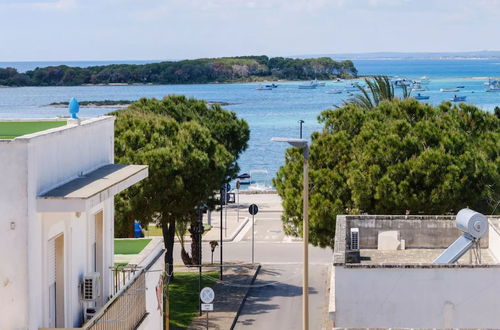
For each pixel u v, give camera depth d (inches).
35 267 682.2
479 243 997.8
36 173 681.6
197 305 1704.0
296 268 2079.2
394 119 1913.1
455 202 1715.1
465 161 1732.3
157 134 1824.6
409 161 1727.4
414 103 1948.8
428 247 1143.0
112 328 829.2
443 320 848.9
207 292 1450.5
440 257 932.6
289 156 1873.8
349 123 1914.4
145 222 1791.3
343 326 852.6
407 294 850.1
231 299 1755.7
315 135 1900.8
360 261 1055.0
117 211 1737.2
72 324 799.7
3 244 665.0
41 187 695.1
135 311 952.3
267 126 6919.3
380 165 1745.8
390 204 1707.7
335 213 1717.5
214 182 1850.4
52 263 756.6
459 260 1037.2
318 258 2201.0
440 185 1705.2
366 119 1913.1
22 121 938.1
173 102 2290.8
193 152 1797.5
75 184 753.6
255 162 4795.8
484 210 1754.4
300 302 1750.7
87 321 805.2
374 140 1777.8
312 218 1732.3
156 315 1143.6
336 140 1813.5
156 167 1743.4
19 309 669.9
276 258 2196.1
